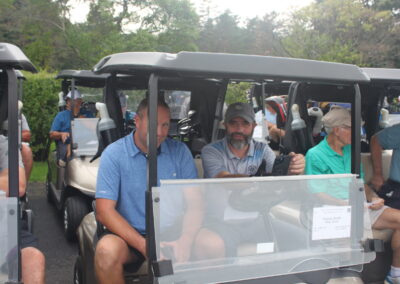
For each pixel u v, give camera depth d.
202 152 2.97
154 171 1.83
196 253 1.88
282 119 5.06
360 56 14.73
